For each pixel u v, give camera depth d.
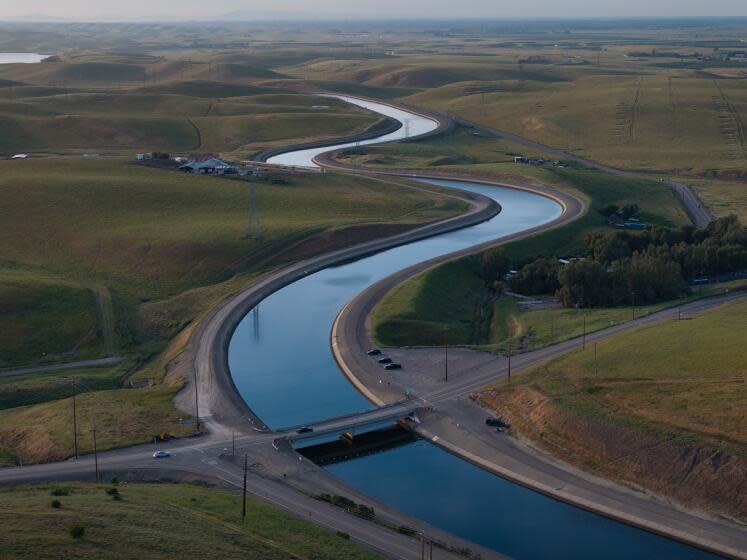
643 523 92.69
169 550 73.62
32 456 106.00
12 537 70.88
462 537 90.50
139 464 102.31
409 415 118.56
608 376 122.62
